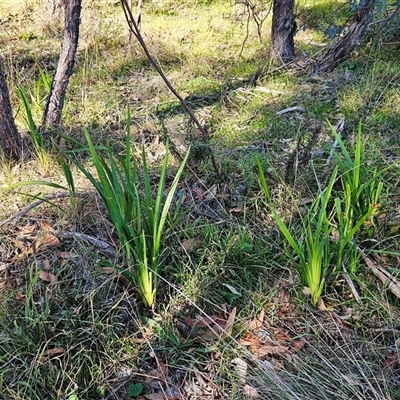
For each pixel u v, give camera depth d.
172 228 2.28
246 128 3.30
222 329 1.94
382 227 2.38
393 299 2.14
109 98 3.75
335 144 2.93
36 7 5.88
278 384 1.82
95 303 2.06
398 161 2.80
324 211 2.04
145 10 5.76
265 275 2.26
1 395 1.75
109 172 2.06
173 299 2.11
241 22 5.20
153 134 3.28
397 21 4.11
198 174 2.83
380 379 1.84
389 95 3.41
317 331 2.02
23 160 2.95
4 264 2.28
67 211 2.55
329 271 2.11
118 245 2.37
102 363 1.89
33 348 1.88
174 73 4.13
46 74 3.83
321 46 4.62
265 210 2.57
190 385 1.87
